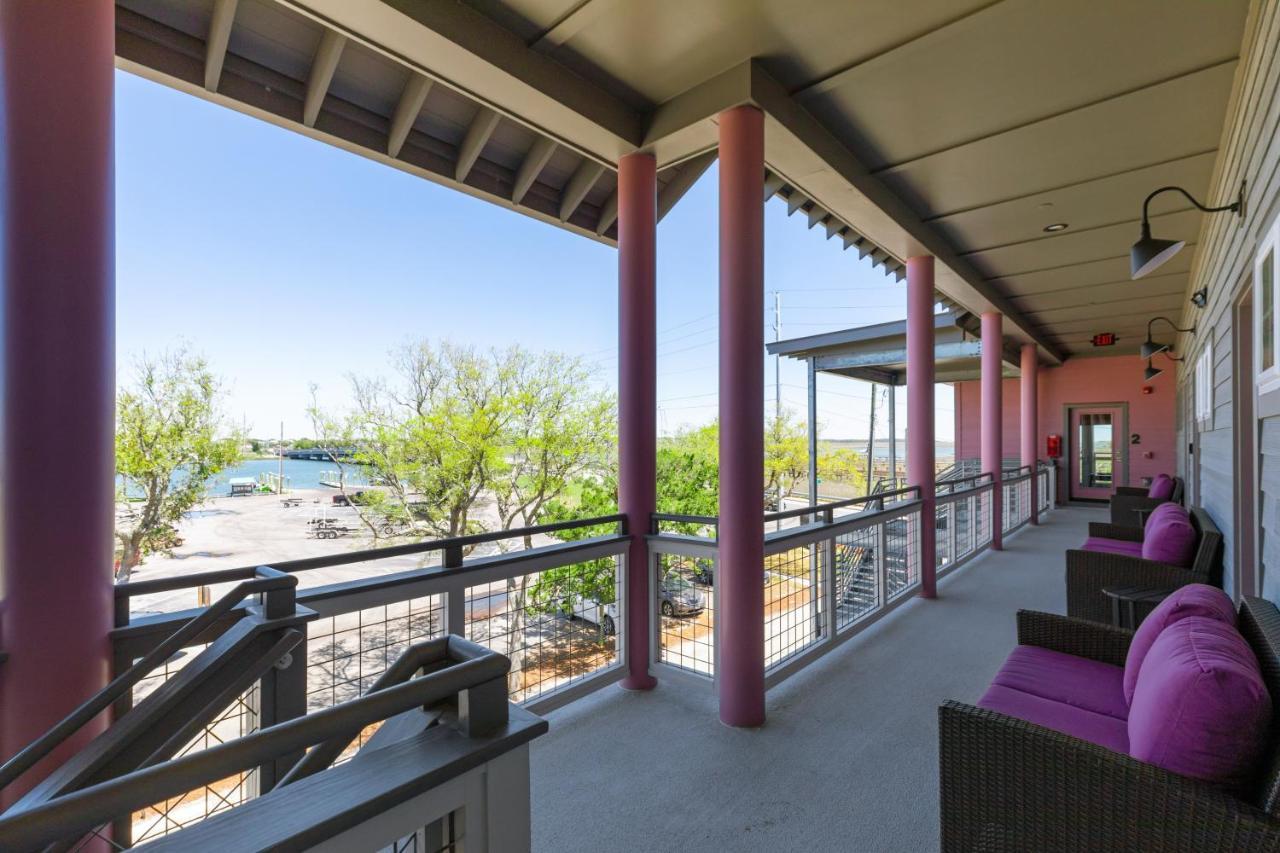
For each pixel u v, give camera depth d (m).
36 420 1.37
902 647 3.46
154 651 1.37
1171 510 3.65
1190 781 1.19
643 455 2.92
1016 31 2.31
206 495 9.59
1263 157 2.05
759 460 2.53
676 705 2.69
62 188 1.40
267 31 2.40
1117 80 2.62
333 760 0.84
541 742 2.38
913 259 4.54
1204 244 4.12
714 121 2.64
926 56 2.47
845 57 2.47
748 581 2.50
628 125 2.78
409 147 3.00
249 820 0.66
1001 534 6.57
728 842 1.80
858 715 2.60
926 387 4.57
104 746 1.22
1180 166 3.39
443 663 0.98
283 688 1.65
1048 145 3.18
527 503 11.02
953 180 3.60
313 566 1.86
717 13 2.21
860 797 2.01
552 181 3.61
